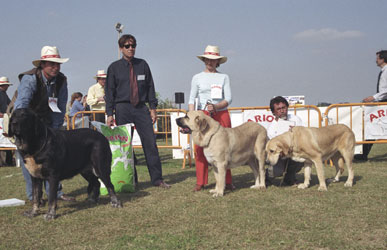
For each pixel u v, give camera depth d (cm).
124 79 548
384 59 793
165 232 327
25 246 302
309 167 523
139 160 974
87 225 357
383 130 784
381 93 795
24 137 356
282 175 566
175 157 979
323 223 341
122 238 313
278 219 357
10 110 433
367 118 792
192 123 469
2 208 441
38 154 368
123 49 546
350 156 525
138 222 362
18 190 573
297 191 497
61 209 430
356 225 333
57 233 335
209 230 330
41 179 407
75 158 407
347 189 498
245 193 490
